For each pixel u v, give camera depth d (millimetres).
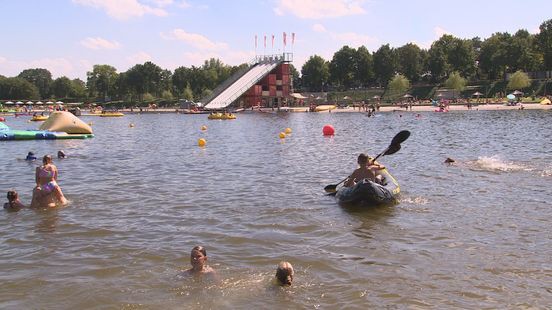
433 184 15461
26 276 7895
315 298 6941
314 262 8398
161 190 15156
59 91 191250
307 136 37844
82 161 22766
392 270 7992
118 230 10523
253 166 20672
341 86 158250
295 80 164500
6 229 10633
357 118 66938
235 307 6656
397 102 119562
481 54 136500
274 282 7504
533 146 26281
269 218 11516
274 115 81812
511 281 7477
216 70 167875
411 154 23844
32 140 34969
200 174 18469
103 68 176750
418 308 6594
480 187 14789
